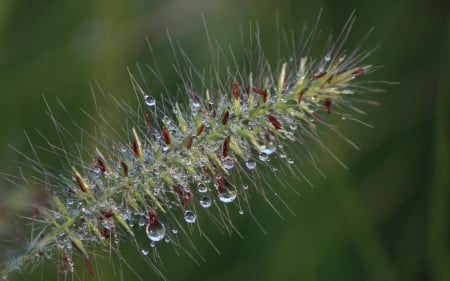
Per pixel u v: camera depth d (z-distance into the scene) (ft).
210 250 1.48
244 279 1.47
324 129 1.55
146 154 1.06
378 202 1.58
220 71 1.55
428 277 1.54
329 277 1.48
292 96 1.04
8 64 1.54
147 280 1.45
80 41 1.55
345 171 1.50
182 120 1.06
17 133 1.48
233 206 1.50
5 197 1.21
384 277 1.48
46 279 1.34
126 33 1.54
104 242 1.08
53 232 1.06
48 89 1.51
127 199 1.06
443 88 1.53
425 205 1.58
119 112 1.46
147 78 1.54
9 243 1.16
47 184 1.09
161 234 1.06
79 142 1.46
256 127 1.05
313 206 1.50
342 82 1.03
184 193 1.06
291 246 1.48
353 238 1.49
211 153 1.05
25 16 1.59
